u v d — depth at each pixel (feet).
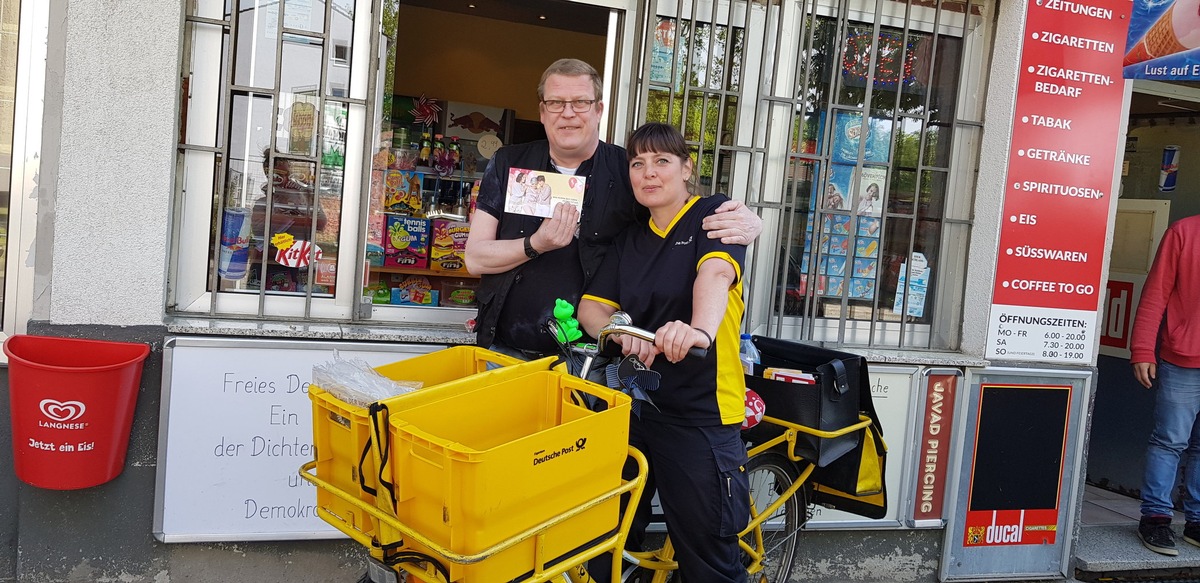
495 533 5.42
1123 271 16.61
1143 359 13.48
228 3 9.80
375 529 5.84
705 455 7.77
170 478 9.62
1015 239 11.89
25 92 9.33
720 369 7.74
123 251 9.36
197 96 9.80
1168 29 11.66
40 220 9.48
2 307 9.61
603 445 6.14
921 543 12.21
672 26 11.11
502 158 8.93
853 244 12.16
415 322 10.82
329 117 10.20
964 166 12.37
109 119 9.20
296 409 9.89
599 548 6.27
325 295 10.46
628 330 6.78
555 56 20.66
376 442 5.54
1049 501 12.48
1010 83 11.69
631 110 11.01
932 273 12.52
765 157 11.50
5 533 9.99
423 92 20.10
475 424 6.29
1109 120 11.96
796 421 9.08
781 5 11.44
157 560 9.87
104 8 9.05
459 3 18.79
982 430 12.05
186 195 9.89
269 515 9.96
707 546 7.96
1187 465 13.96
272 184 10.06
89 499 9.57
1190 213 16.05
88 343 9.24
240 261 10.19
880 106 12.07
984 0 12.05
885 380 11.63
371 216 10.66
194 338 9.53
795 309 12.07
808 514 11.14
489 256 8.46
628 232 8.35
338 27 10.14
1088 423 12.47
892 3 11.94
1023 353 12.12
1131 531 14.20
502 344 9.09
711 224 7.52
